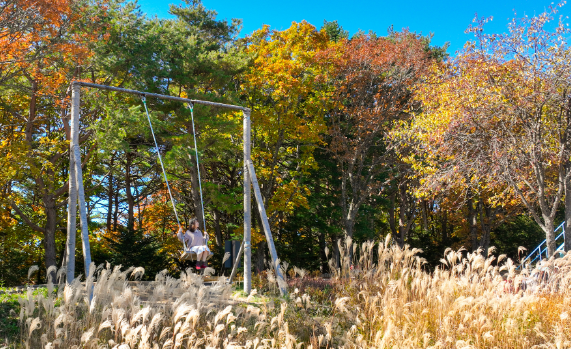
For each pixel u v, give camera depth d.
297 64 22.11
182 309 5.51
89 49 16.94
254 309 6.46
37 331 6.25
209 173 27.11
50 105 20.77
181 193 26.70
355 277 8.83
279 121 21.91
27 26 14.45
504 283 7.62
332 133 23.98
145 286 8.48
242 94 23.06
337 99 23.69
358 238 27.67
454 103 14.28
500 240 31.83
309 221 26.28
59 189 20.11
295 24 23.39
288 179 25.83
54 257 19.83
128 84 19.39
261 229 23.58
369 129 24.38
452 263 8.07
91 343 5.44
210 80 20.81
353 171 27.06
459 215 29.25
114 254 18.95
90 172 23.48
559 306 7.55
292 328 7.10
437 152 15.23
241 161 22.75
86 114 19.64
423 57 23.67
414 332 6.56
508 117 13.30
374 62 22.98
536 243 30.39
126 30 18.83
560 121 12.87
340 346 6.47
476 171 13.68
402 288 7.70
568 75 12.30
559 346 5.91
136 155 24.78
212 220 27.88
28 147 17.38
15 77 18.47
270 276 8.80
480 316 6.57
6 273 21.03
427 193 15.91
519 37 13.27
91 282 6.21
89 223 22.98
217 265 22.25
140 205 30.86
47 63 16.17
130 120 17.17
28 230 21.50
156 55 19.50
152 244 20.62
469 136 13.96
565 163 13.18
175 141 18.52
